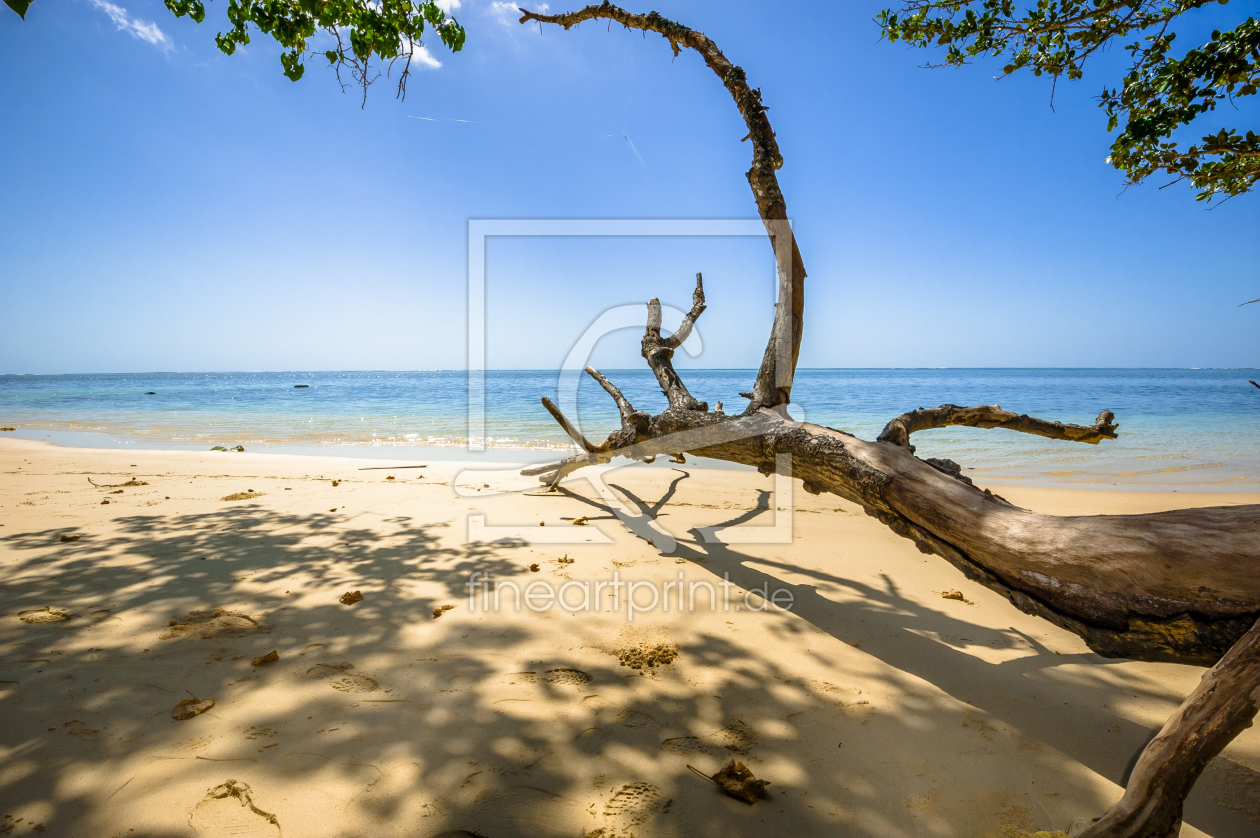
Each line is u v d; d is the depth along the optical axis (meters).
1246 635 1.51
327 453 11.24
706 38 4.48
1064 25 3.96
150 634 2.91
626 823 1.74
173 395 35.41
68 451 10.48
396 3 4.57
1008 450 11.36
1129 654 1.96
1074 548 2.02
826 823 1.77
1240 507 1.79
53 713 2.20
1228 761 2.06
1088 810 1.83
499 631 3.06
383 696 2.40
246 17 4.39
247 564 4.02
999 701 2.45
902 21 4.45
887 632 3.12
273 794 1.82
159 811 1.73
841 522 5.45
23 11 1.58
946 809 1.83
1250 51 3.22
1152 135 3.73
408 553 4.34
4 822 1.67
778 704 2.42
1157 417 16.88
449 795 1.84
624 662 2.75
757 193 4.16
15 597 3.36
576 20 4.88
